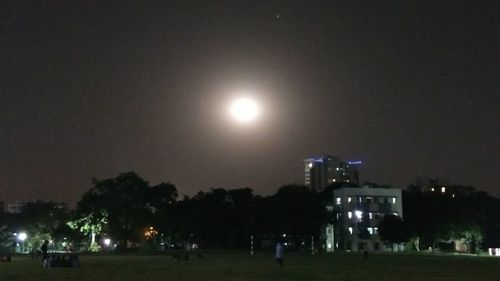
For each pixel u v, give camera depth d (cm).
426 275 4728
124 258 8794
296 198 15088
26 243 13800
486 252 14812
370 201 17425
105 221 12338
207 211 15662
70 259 5891
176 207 15775
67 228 14938
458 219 14975
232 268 5753
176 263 6894
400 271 5353
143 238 13888
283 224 14875
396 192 17562
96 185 12519
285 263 7062
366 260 8238
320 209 15138
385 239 15775
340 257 9850
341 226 17375
